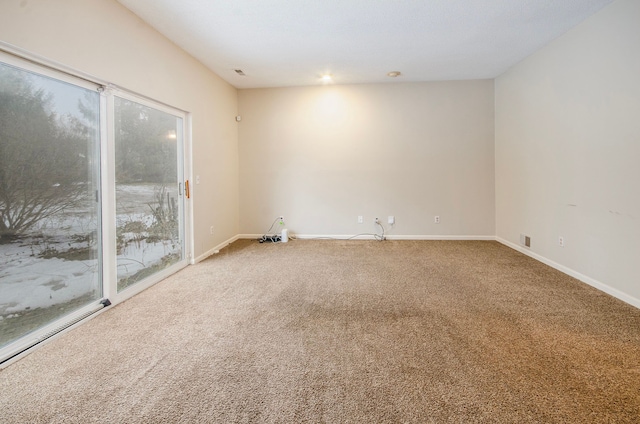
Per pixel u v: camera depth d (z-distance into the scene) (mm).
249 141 5203
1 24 1694
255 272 3410
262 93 5141
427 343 1921
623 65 2523
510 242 4453
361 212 5137
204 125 4035
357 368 1674
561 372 1618
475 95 4832
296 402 1421
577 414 1333
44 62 1952
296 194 5203
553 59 3410
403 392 1480
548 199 3545
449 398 1437
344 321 2234
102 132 2449
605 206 2732
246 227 5289
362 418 1321
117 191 2621
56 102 2092
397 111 4973
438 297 2658
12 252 1844
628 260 2510
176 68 3395
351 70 4344
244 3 2617
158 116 3180
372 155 5055
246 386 1535
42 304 2020
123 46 2592
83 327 2160
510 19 2939
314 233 5227
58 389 1521
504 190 4590
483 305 2480
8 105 1805
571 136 3148
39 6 1886
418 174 5008
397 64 4125
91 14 2264
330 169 5133
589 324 2143
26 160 1912
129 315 2354
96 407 1398
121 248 2680
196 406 1399
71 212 2221
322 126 5098
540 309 2395
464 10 2785
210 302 2594
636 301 2428
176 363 1735
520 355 1778
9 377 1613
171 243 3426
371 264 3691
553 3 2660
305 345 1914
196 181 3812
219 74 4414
